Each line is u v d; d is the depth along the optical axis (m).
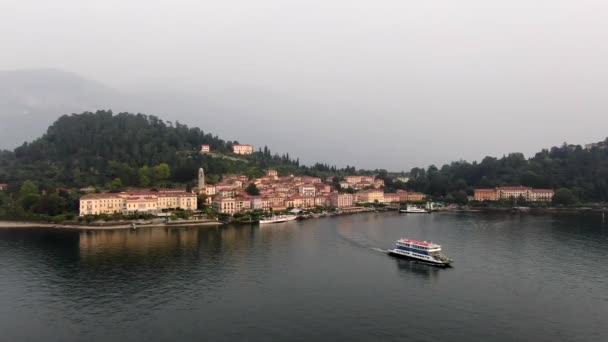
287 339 103.06
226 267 167.12
